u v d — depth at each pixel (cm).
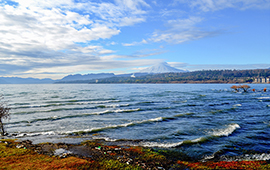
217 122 2089
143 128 1828
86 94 7044
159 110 2975
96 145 1336
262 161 1066
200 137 1511
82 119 2275
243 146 1313
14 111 2852
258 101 4334
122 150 1236
